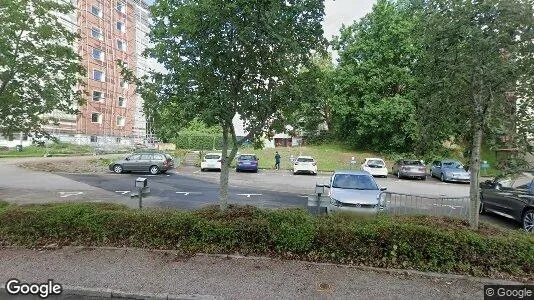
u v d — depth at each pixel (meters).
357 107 35.06
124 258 6.13
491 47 6.01
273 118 7.28
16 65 7.98
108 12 44.84
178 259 6.12
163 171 23.45
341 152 37.28
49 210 6.97
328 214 7.21
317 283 5.32
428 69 6.79
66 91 8.89
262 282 5.30
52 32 8.40
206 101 6.34
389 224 6.27
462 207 9.95
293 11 6.48
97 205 7.57
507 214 10.37
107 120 44.59
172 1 6.55
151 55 6.91
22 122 8.79
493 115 6.27
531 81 5.96
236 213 7.30
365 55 34.72
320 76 7.31
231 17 6.23
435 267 5.87
